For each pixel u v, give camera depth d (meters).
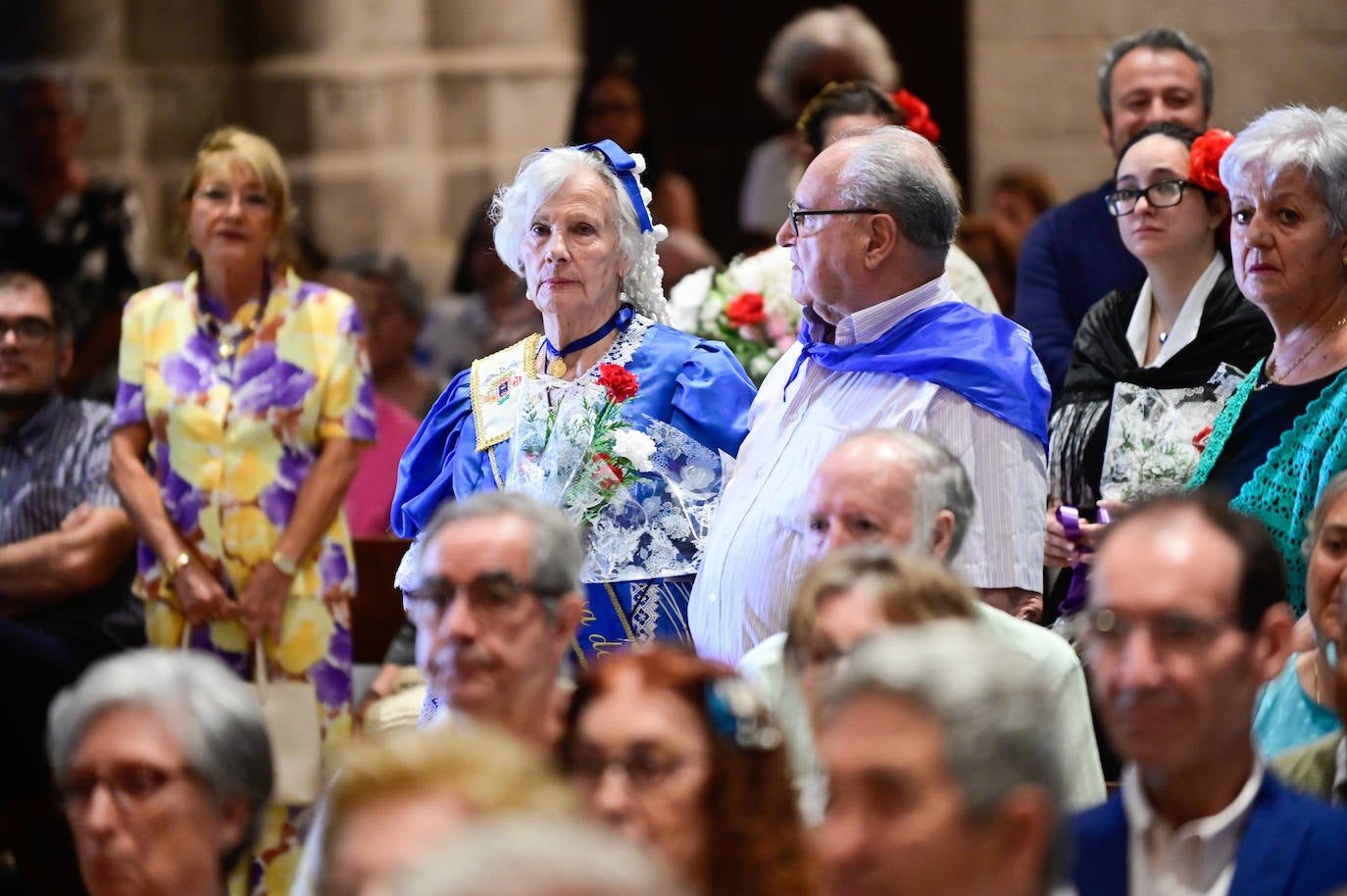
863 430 10.88
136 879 9.33
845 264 12.67
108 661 9.76
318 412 17.09
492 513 10.27
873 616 9.05
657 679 8.55
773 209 25.94
